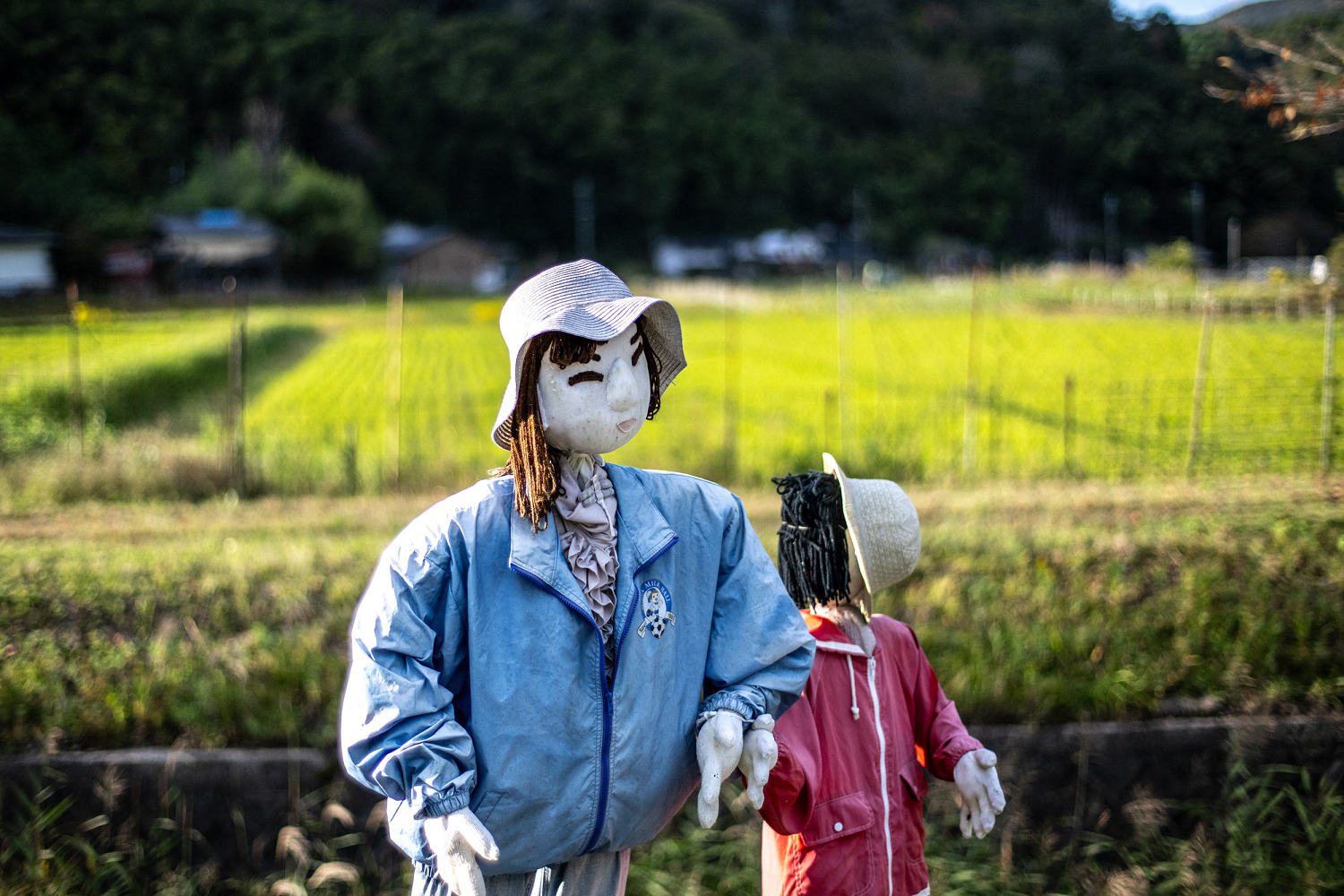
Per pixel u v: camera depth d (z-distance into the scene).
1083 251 35.22
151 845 5.02
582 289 2.64
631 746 2.51
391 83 102.56
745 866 4.79
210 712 5.45
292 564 7.02
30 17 86.12
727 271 97.50
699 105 111.31
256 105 89.56
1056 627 6.01
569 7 126.69
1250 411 11.24
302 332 35.59
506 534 2.53
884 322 32.28
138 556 7.36
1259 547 6.61
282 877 4.97
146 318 35.53
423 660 2.43
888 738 2.99
